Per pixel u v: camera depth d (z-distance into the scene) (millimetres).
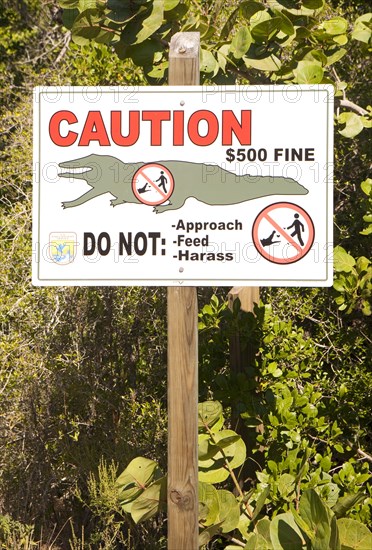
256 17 5242
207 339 6500
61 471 6969
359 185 7445
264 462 5621
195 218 4141
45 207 4172
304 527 4504
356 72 7676
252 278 4133
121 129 4164
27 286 7645
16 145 8773
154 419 6820
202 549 5754
